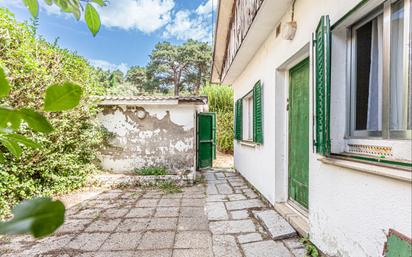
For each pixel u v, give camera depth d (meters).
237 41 4.94
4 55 3.70
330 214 2.22
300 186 3.31
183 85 29.97
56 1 0.61
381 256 1.62
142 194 4.84
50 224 0.34
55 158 4.66
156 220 3.46
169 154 5.93
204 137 8.01
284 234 2.83
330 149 2.16
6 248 2.67
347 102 2.21
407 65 1.60
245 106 6.61
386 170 1.56
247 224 3.28
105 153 5.91
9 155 3.70
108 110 5.89
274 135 3.79
